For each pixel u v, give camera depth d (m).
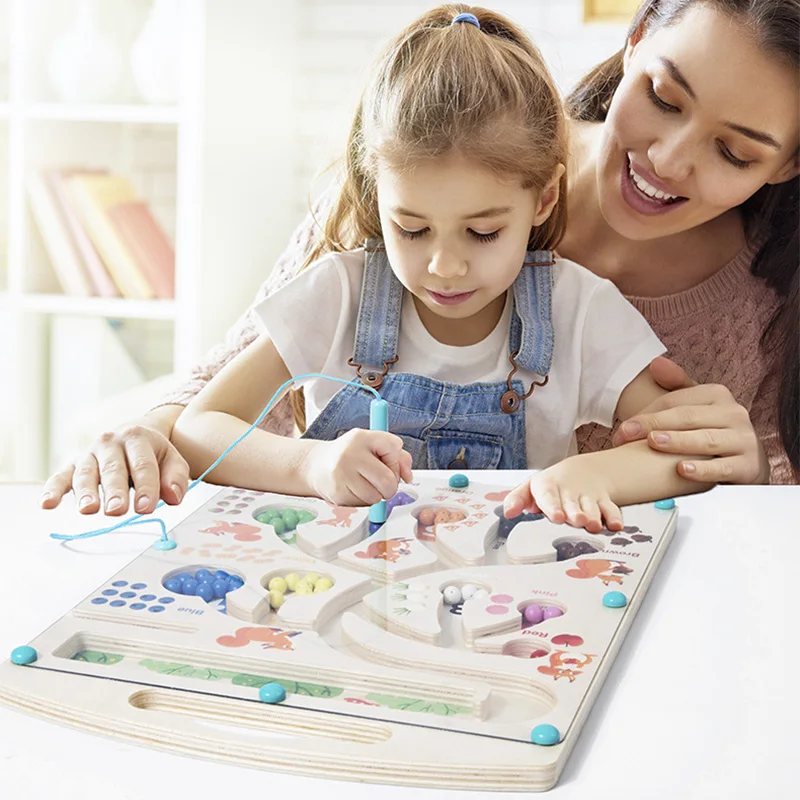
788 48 1.03
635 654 0.59
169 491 0.86
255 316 1.27
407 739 0.48
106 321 2.24
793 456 1.30
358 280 1.16
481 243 1.02
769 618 0.63
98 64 2.19
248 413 1.13
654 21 1.11
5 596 0.66
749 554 0.74
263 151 2.32
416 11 2.34
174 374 2.21
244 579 0.68
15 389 2.22
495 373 1.14
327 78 2.39
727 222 1.25
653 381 1.14
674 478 0.95
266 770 0.47
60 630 0.59
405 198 0.98
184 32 2.07
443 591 0.67
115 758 0.48
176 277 2.20
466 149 0.97
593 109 1.28
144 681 0.53
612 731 0.51
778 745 0.49
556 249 1.25
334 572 0.69
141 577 0.67
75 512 0.82
